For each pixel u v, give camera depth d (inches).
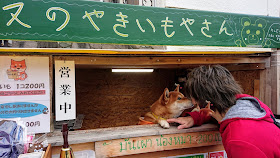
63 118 57.1
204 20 54.9
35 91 53.1
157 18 50.6
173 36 52.4
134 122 134.2
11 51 51.1
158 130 58.3
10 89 51.1
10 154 37.7
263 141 35.8
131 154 58.2
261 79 82.0
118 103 135.7
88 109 130.2
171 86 145.1
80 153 51.6
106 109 133.2
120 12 47.7
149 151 57.2
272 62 77.6
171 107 66.6
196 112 64.3
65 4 43.9
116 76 135.8
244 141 35.7
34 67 53.0
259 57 78.3
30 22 42.3
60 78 56.5
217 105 44.1
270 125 39.1
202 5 86.5
